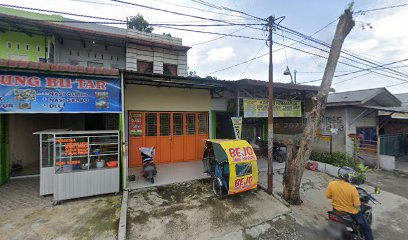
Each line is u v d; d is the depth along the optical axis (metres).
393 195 6.20
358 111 9.88
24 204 4.82
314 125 5.13
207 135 9.05
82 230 3.88
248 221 4.42
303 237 3.99
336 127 9.80
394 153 11.56
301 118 9.38
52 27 8.20
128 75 5.82
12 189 5.73
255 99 7.83
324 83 5.11
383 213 5.05
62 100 5.01
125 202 4.87
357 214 3.51
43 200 5.04
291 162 5.37
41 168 5.19
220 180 5.30
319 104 5.10
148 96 7.87
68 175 4.87
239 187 5.16
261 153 9.27
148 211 4.62
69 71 4.88
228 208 4.89
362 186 6.98
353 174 3.78
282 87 7.55
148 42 10.00
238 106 7.56
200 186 6.04
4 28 8.17
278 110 8.48
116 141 5.45
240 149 5.41
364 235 3.51
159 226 4.11
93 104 5.28
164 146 8.28
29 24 7.96
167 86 8.07
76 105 5.13
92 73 5.10
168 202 5.07
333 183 3.79
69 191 4.88
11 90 4.62
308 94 9.35
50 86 4.91
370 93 9.51
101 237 3.71
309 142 5.16
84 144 5.11
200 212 4.66
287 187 5.39
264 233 4.07
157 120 8.15
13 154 7.37
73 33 8.78
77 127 9.27
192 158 8.77
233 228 4.16
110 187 5.31
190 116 8.76
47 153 5.25
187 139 8.70
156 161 8.13
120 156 5.64
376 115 10.82
